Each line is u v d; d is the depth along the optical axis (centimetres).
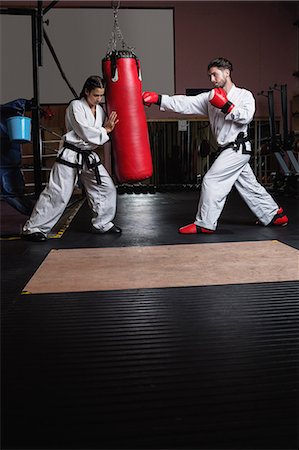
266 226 465
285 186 877
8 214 663
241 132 420
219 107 398
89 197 429
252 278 262
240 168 425
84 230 462
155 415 125
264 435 116
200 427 119
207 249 345
